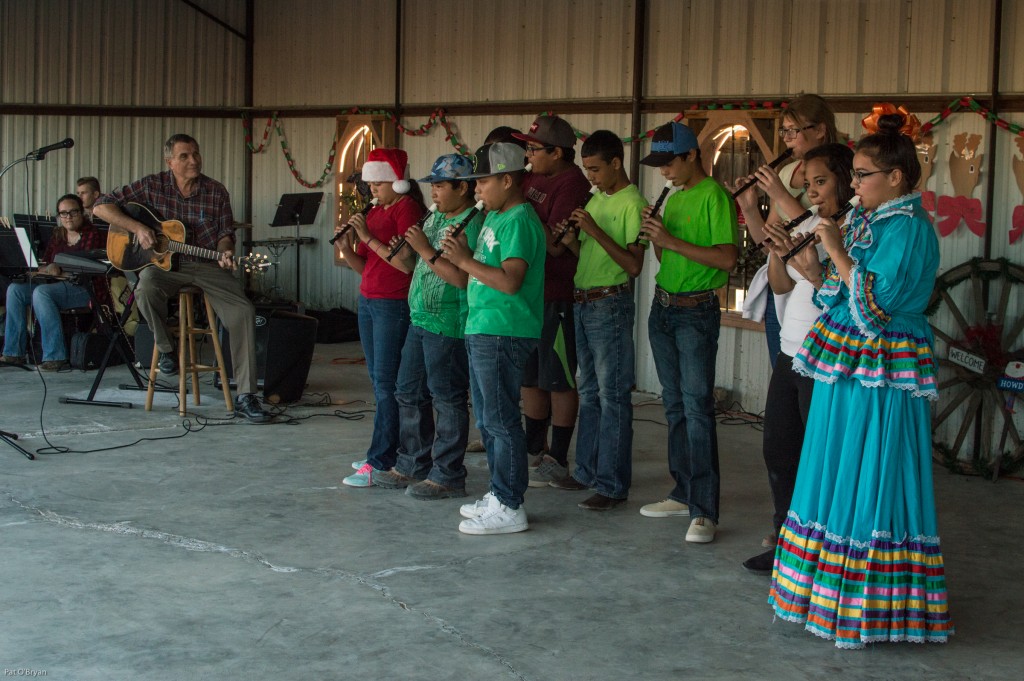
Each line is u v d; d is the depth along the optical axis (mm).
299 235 10789
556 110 8617
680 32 7711
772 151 7211
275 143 10961
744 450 6238
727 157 7574
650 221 4266
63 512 4629
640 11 7883
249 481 5219
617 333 4688
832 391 3361
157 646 3275
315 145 10633
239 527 4477
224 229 6855
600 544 4352
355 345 10039
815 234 3443
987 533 4699
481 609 3633
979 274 5930
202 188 6801
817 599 3361
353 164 10406
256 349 7004
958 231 6219
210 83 11023
